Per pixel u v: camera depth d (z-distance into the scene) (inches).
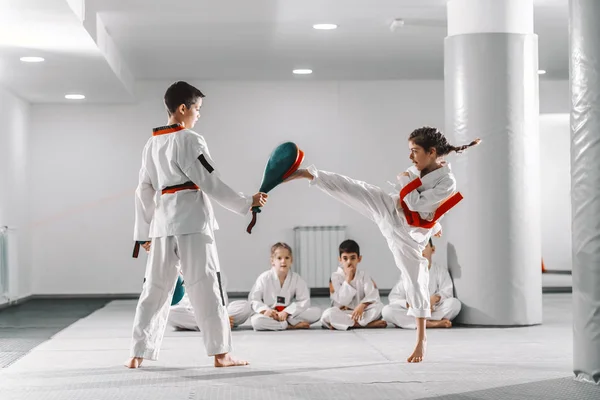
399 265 185.2
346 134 423.5
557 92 432.8
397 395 146.6
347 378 164.7
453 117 273.3
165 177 175.2
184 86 179.2
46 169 415.5
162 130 177.0
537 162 272.8
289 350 211.5
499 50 267.3
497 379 163.0
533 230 270.8
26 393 150.6
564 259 504.4
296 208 423.2
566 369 175.9
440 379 163.2
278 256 267.6
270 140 421.4
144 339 179.9
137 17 288.5
